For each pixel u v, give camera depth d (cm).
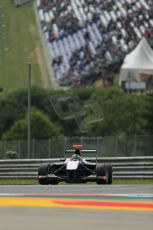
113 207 4856
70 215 4347
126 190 6869
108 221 4038
